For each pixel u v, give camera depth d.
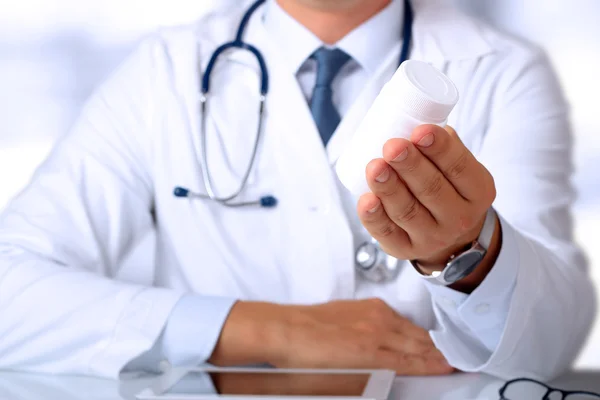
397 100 0.76
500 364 1.01
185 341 1.07
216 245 1.31
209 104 1.38
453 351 1.03
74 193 1.29
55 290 1.11
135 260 1.34
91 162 1.33
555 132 1.30
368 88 1.32
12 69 2.98
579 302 1.07
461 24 1.40
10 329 1.10
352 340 1.07
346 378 0.94
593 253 2.67
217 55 1.40
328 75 1.35
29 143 2.99
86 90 2.98
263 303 1.11
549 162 1.26
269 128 1.35
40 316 1.09
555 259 1.09
